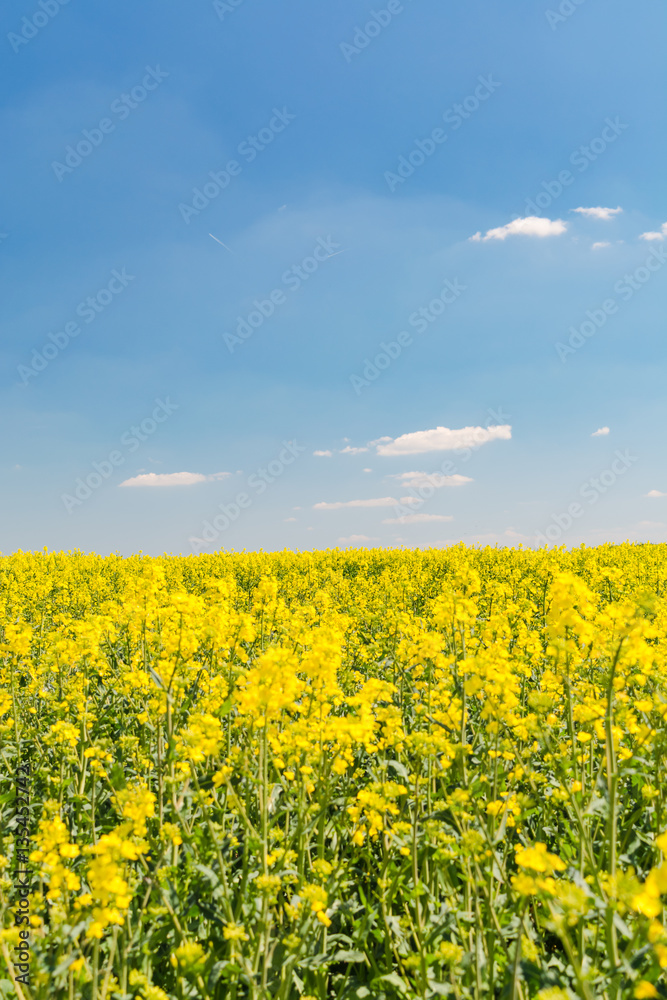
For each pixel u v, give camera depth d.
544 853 1.75
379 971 2.59
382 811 2.83
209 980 2.31
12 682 4.68
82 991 2.33
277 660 2.69
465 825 2.72
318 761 3.15
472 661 3.05
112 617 5.35
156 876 2.63
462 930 2.48
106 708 4.91
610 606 2.84
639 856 3.19
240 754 3.10
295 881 2.72
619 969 1.89
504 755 3.19
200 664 4.06
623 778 3.47
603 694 3.54
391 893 2.74
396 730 3.28
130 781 3.70
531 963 2.06
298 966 2.49
